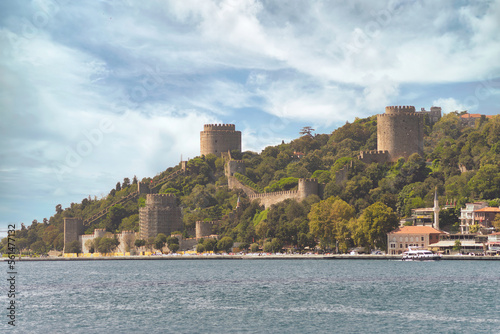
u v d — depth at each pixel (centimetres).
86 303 15825
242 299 15912
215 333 12156
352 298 15738
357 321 12950
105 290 18462
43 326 12988
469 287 17388
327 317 13375
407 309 14112
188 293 17300
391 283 18462
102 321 13388
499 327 12306
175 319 13450
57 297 17088
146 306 15150
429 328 12275
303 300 15550
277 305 14900
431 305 14575
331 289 17400
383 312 13825
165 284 19712
